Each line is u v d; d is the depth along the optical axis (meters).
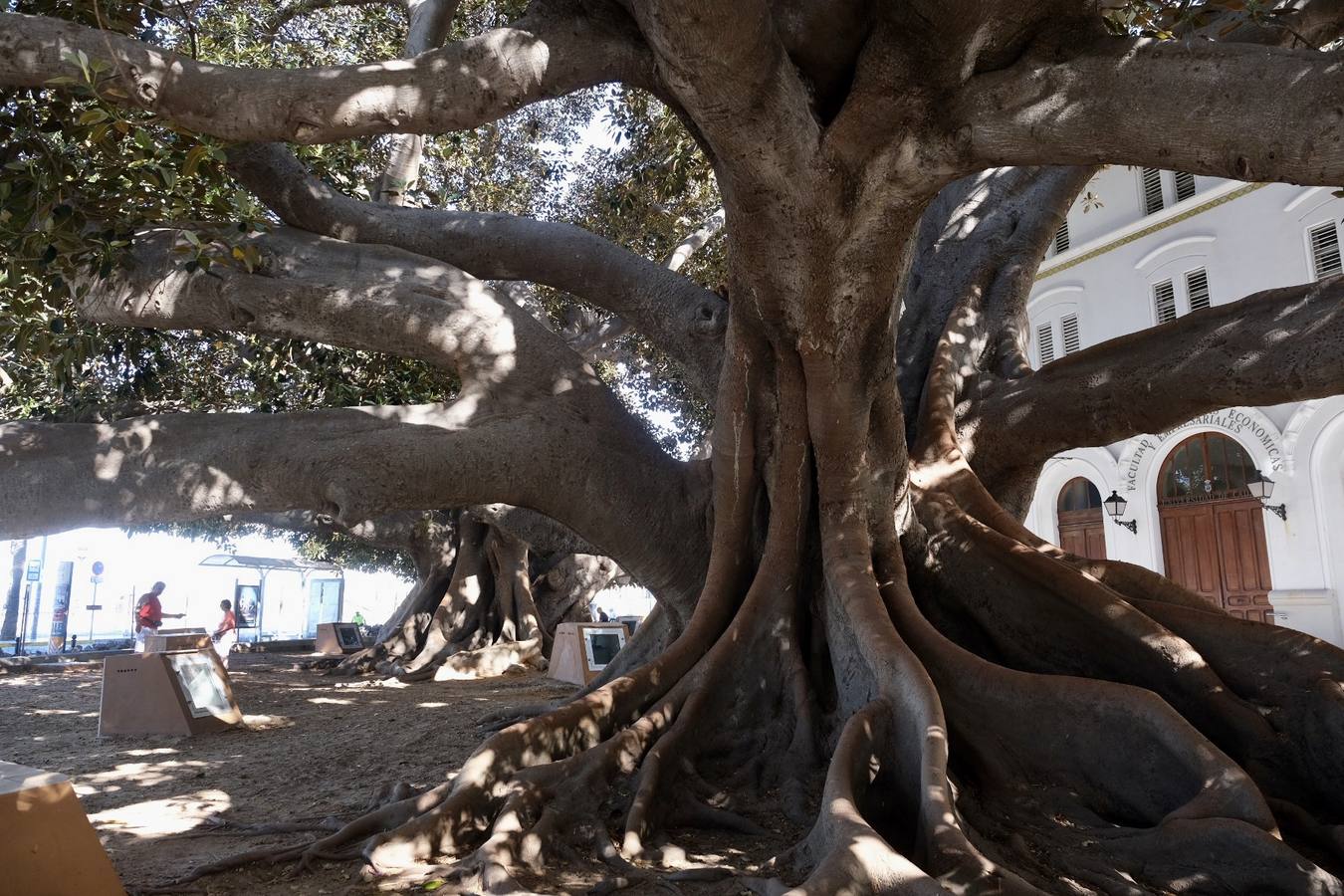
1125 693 4.89
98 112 4.87
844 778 4.28
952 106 4.52
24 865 2.80
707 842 4.75
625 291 8.23
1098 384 7.07
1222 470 17.81
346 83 4.88
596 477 7.21
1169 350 6.70
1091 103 4.08
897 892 3.38
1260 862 3.91
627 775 5.11
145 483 6.09
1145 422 6.89
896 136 4.61
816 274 5.39
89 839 3.02
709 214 15.70
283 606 40.34
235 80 4.86
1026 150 4.39
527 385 7.23
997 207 9.27
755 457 6.84
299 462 6.37
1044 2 4.14
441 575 18.52
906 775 4.70
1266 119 3.57
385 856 4.26
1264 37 6.67
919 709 4.73
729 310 6.65
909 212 5.08
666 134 11.69
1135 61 3.99
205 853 4.64
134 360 10.93
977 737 5.30
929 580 6.88
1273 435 16.61
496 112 5.11
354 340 7.27
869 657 5.41
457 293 7.23
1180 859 4.11
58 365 7.61
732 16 3.77
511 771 4.87
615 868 4.28
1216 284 18.41
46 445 6.05
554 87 5.14
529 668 15.99
